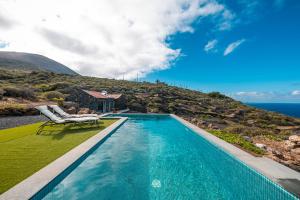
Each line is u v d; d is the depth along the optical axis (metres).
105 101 30.64
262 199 5.17
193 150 9.95
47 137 9.44
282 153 8.77
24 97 29.91
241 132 16.09
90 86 51.41
